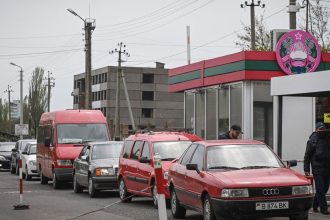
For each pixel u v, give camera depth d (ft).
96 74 428.56
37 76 327.88
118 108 206.28
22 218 50.47
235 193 39.75
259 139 81.25
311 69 81.87
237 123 83.56
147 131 67.15
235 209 39.68
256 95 81.61
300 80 57.06
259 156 44.80
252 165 43.96
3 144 149.89
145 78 411.95
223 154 44.83
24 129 252.01
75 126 87.92
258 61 80.33
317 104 80.02
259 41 180.65
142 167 59.26
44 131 94.48
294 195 40.27
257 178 40.81
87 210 56.44
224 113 87.45
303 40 81.61
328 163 48.21
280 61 80.48
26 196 72.69
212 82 89.04
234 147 45.60
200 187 43.29
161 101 411.75
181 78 100.32
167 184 52.70
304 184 40.68
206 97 93.30
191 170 46.03
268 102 81.82
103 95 411.95
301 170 74.28
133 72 407.85
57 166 83.97
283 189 40.19
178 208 49.19
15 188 86.22
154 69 411.75
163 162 56.75
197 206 44.37
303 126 79.30
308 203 40.55
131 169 62.18
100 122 89.25
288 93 58.59
